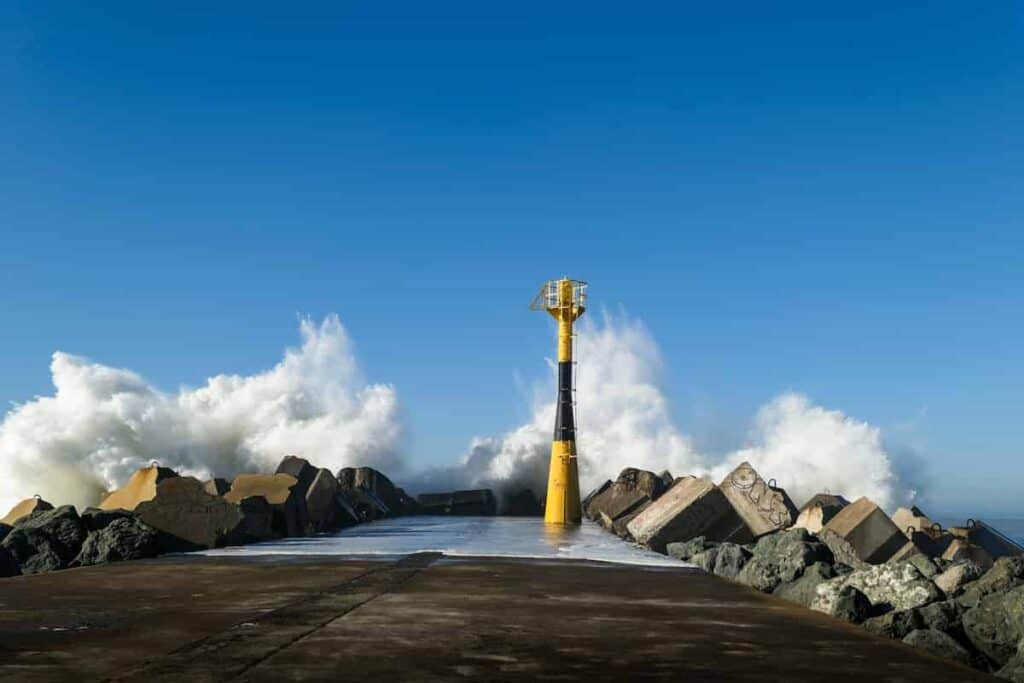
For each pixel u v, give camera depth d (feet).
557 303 167.53
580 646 33.27
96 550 74.54
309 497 134.10
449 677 27.43
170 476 113.19
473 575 60.29
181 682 26.25
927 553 108.06
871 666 30.99
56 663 28.96
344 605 43.65
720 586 57.06
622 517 133.49
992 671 37.32
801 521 109.50
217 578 56.90
